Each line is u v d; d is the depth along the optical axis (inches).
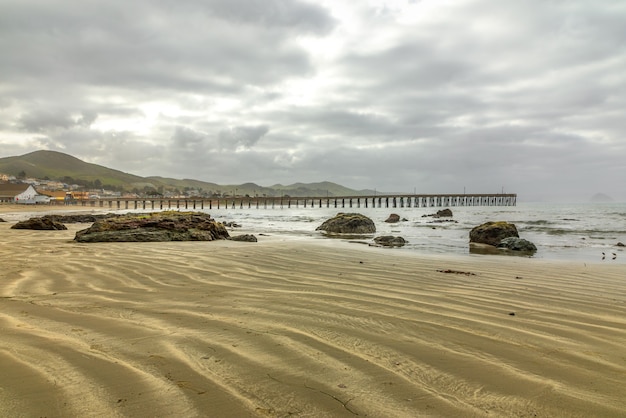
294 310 194.2
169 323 168.2
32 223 878.4
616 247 592.1
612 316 193.6
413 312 193.8
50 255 402.9
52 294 226.7
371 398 102.0
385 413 94.5
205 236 629.6
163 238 604.4
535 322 180.2
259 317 180.2
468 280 290.2
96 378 110.8
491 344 147.9
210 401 98.6
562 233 845.8
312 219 1668.3
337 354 133.6
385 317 183.3
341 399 101.0
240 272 313.4
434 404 99.6
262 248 496.1
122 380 109.7
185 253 432.1
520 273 329.7
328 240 663.1
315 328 163.8
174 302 209.6
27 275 287.4
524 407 99.0
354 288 253.0
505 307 208.7
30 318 174.2
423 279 291.6
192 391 103.7
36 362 122.0
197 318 177.2
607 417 94.7
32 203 4574.3
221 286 256.4
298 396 102.3
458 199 5831.7
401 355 134.0
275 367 121.3
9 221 1382.9
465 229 996.6
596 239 719.1
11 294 225.1
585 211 2497.5
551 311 201.8
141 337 148.4
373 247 548.1
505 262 404.2
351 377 114.9
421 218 1699.1
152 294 229.9
